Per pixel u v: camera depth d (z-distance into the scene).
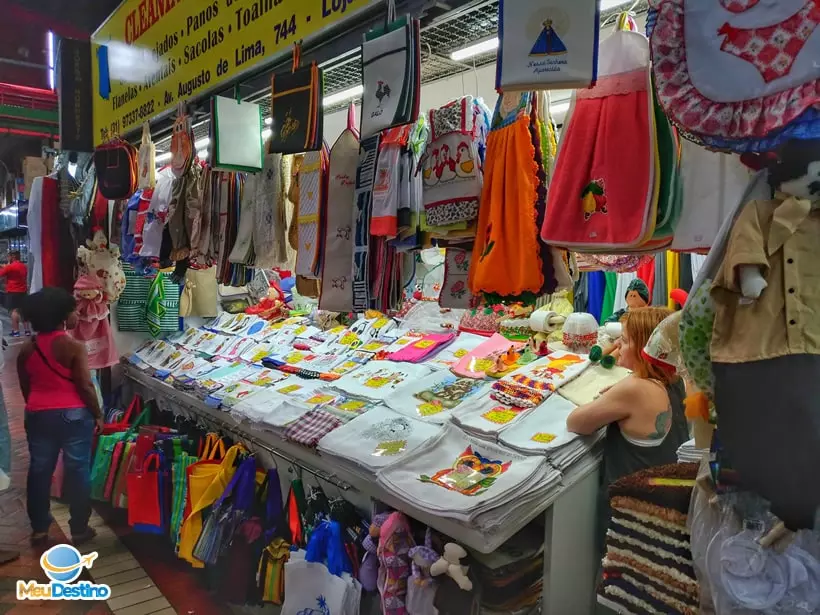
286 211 2.85
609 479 2.12
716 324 1.12
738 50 1.10
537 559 2.12
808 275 1.04
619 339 2.51
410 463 2.21
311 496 2.71
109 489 3.85
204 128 3.80
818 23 1.01
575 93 1.58
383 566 2.23
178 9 3.21
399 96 1.75
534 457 2.01
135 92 3.84
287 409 2.97
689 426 2.17
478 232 1.86
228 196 3.17
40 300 3.43
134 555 3.46
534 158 1.71
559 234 1.57
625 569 1.53
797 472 1.00
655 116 1.43
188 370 4.25
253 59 2.60
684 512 1.40
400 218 2.12
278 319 4.73
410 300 3.84
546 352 2.82
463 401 2.56
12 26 7.12
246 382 3.64
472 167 1.88
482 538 1.77
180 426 4.00
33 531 3.53
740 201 1.17
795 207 1.06
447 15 1.86
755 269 1.06
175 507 3.39
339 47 2.26
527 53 1.36
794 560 1.07
